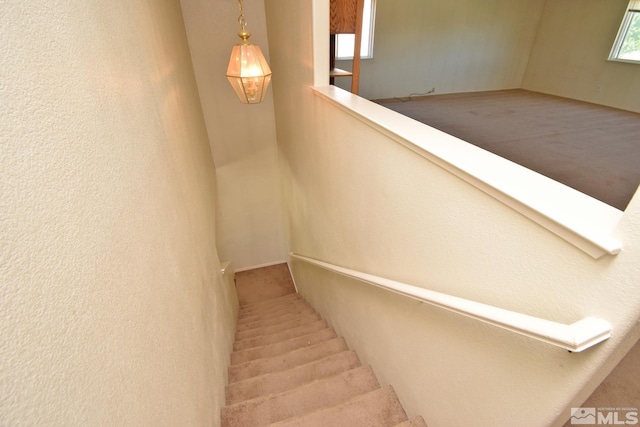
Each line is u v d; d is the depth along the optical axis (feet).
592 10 12.57
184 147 6.55
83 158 2.04
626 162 6.74
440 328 3.82
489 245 2.80
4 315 1.21
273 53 11.55
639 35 11.27
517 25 15.57
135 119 3.35
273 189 15.66
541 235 2.28
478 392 3.32
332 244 8.00
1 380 1.15
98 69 2.52
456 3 14.76
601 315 2.00
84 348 1.74
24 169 1.45
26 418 1.26
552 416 2.48
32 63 1.61
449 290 3.50
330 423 4.95
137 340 2.50
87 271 1.87
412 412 4.90
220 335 6.89
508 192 2.43
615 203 5.26
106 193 2.32
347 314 7.66
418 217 3.85
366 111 4.87
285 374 6.61
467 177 2.85
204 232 7.34
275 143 14.55
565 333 1.99
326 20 6.48
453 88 16.55
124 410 2.13
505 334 2.80
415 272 4.16
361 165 5.28
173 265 3.95
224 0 11.37
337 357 6.98
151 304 2.93
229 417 5.42
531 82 16.16
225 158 14.24
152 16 5.22
